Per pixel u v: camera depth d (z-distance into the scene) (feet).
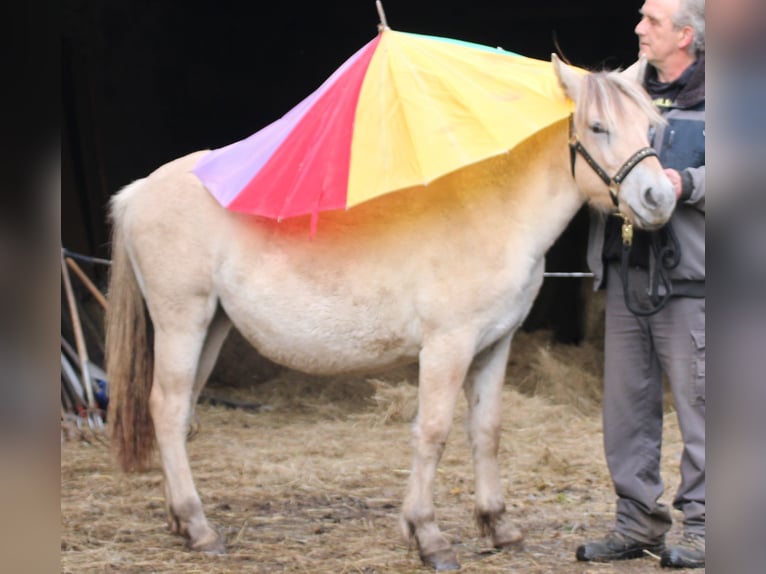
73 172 35.70
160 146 43.50
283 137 16.39
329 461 24.73
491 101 15.23
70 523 18.51
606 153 14.83
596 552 16.07
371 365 16.60
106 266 36.04
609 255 16.14
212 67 46.37
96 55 38.45
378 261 15.98
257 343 17.03
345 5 47.37
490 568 15.80
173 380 17.12
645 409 16.16
